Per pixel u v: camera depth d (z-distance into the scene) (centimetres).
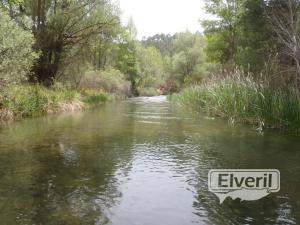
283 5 1238
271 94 984
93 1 1895
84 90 2514
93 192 425
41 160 587
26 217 349
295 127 868
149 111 1711
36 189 434
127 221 344
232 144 727
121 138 815
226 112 1259
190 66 5247
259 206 383
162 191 430
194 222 342
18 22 1538
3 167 541
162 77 6856
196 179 479
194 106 1758
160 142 759
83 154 634
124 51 4953
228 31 2762
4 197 406
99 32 2011
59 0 1839
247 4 1516
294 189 436
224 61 2852
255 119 1030
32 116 1360
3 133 885
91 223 337
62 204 385
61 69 2056
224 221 344
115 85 3719
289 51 1059
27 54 1282
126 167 543
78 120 1228
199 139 796
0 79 1162
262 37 1476
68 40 1925
